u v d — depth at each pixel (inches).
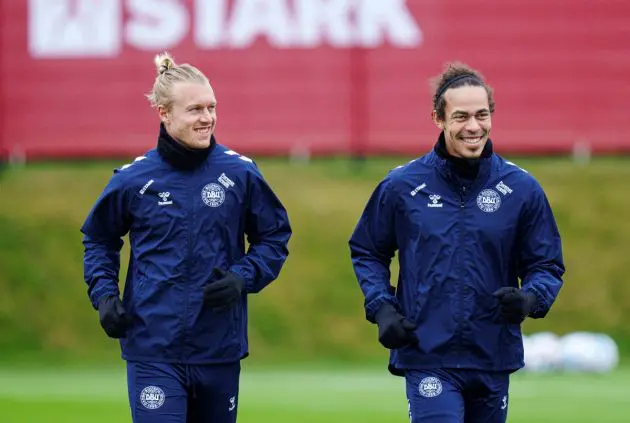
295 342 2176.4
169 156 815.7
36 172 2564.0
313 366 2106.3
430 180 806.5
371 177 2511.1
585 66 2448.3
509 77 2454.5
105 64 2496.3
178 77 809.5
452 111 784.9
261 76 2470.5
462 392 805.2
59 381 1925.4
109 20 2491.4
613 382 1840.6
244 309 826.8
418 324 799.7
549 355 1972.2
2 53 2507.4
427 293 796.0
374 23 2456.9
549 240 807.1
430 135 2454.5
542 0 2447.1
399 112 2458.2
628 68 2444.6
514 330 805.2
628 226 2374.5
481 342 794.2
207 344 807.1
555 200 2422.5
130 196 817.5
